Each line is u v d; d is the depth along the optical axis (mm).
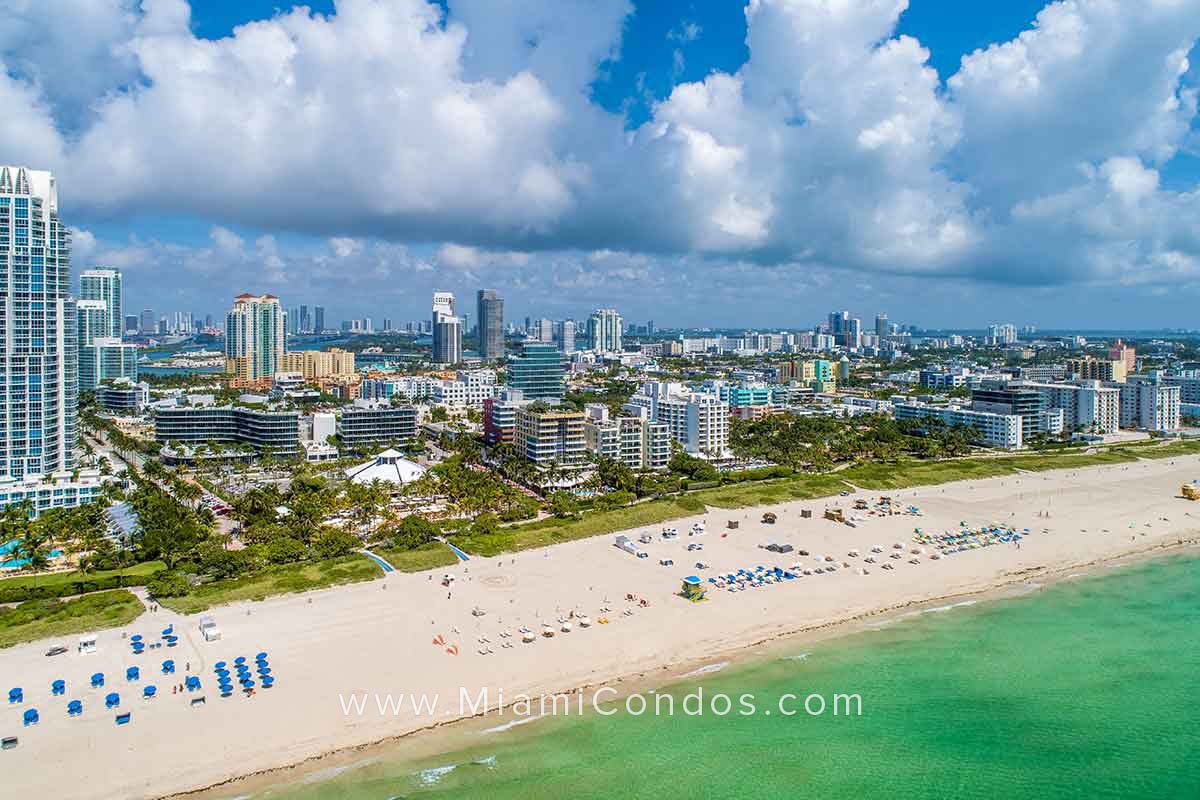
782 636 168250
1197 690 149375
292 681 141000
